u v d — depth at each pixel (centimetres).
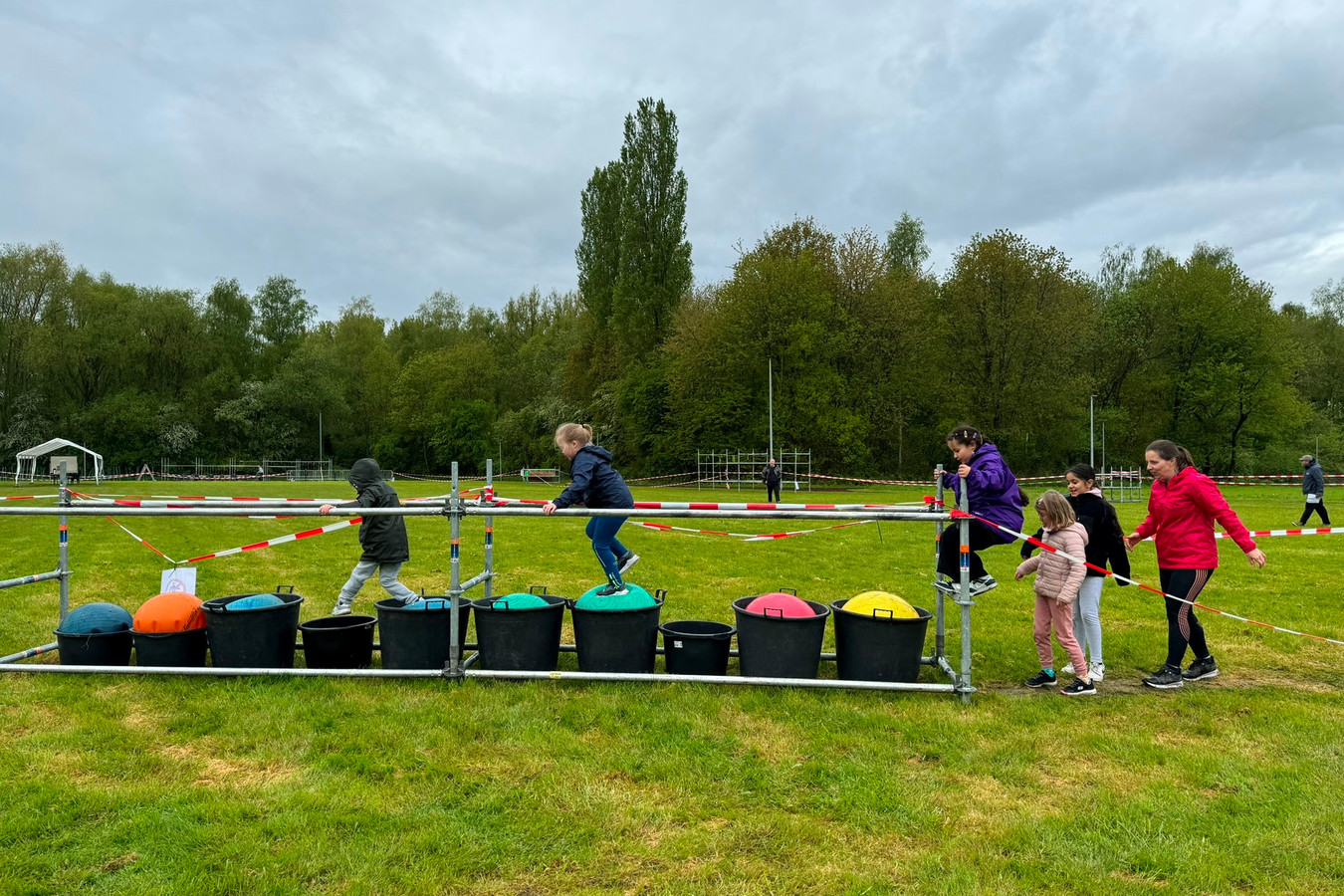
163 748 479
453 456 7069
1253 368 4691
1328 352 5675
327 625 649
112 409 6069
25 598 887
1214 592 975
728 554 1294
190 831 372
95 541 1441
